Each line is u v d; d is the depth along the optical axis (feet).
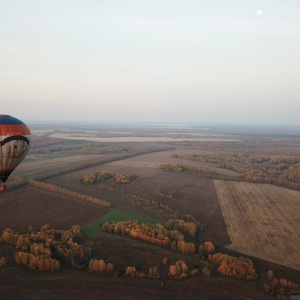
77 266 253.24
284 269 253.03
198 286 230.27
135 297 217.36
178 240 295.28
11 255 265.13
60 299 214.69
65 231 307.58
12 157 232.12
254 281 236.43
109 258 268.21
